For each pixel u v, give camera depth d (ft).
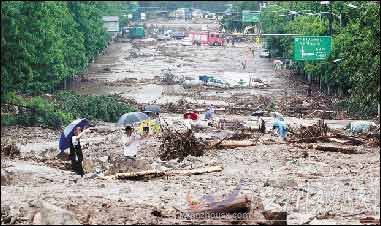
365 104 381.81
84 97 479.82
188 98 566.36
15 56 389.80
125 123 276.82
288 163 254.68
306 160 260.83
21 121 378.73
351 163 252.83
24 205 177.68
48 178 219.00
